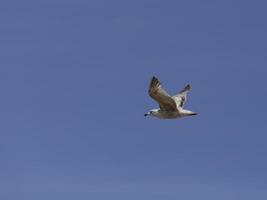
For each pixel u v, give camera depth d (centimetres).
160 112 3578
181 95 3850
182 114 3556
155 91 3481
